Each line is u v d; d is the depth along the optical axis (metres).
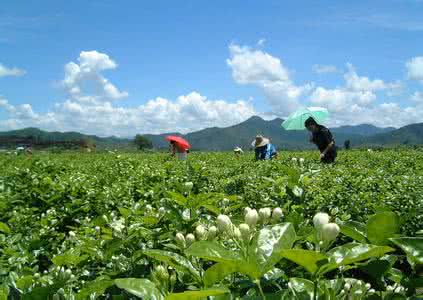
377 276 2.52
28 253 4.93
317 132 14.50
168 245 2.96
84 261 3.81
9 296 2.79
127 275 3.38
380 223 2.55
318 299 2.16
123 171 14.15
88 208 7.78
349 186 8.97
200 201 4.47
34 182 9.61
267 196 7.20
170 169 12.66
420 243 2.16
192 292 1.88
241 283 2.43
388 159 20.48
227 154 32.41
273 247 2.24
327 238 2.24
